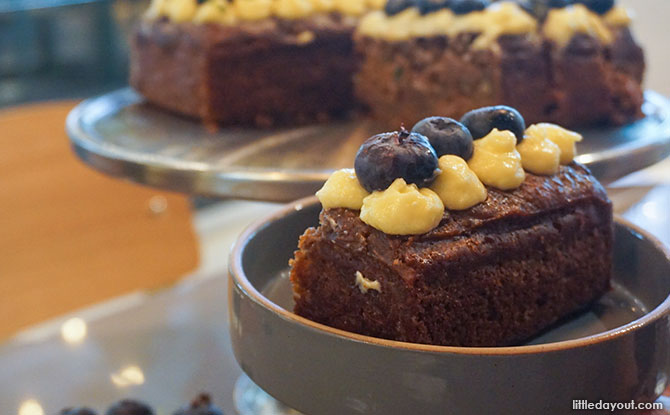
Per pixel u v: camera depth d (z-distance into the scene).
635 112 0.47
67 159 0.62
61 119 0.62
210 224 0.91
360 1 0.55
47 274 0.61
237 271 0.25
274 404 0.39
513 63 0.46
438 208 0.24
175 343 0.46
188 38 0.51
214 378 0.43
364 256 0.25
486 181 0.26
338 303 0.26
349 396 0.22
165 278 0.67
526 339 0.27
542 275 0.26
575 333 0.27
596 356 0.22
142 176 0.39
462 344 0.25
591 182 0.28
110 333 0.47
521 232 0.26
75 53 0.74
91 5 0.74
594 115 0.47
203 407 0.35
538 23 0.48
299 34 0.52
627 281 0.28
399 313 0.24
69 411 0.35
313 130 0.50
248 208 0.94
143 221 0.66
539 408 0.22
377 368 0.22
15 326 0.60
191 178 0.37
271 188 0.36
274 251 0.29
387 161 0.24
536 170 0.27
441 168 0.25
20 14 0.70
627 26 0.49
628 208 0.44
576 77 0.46
